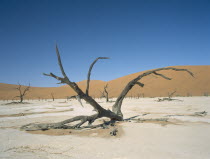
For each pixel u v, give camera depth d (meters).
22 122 15.05
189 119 13.31
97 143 7.71
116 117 12.45
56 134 9.83
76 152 6.61
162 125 10.39
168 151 6.41
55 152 6.66
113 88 90.62
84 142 7.96
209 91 63.47
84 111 23.89
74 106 34.41
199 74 77.25
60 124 11.11
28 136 9.47
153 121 12.01
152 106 27.05
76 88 10.03
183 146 6.92
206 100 35.44
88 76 10.98
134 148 6.86
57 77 9.64
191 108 22.69
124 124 11.15
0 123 14.58
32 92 113.69
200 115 15.73
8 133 10.35
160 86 75.94
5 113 22.45
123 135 8.75
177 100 38.66
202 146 6.84
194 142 7.34
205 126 10.11
